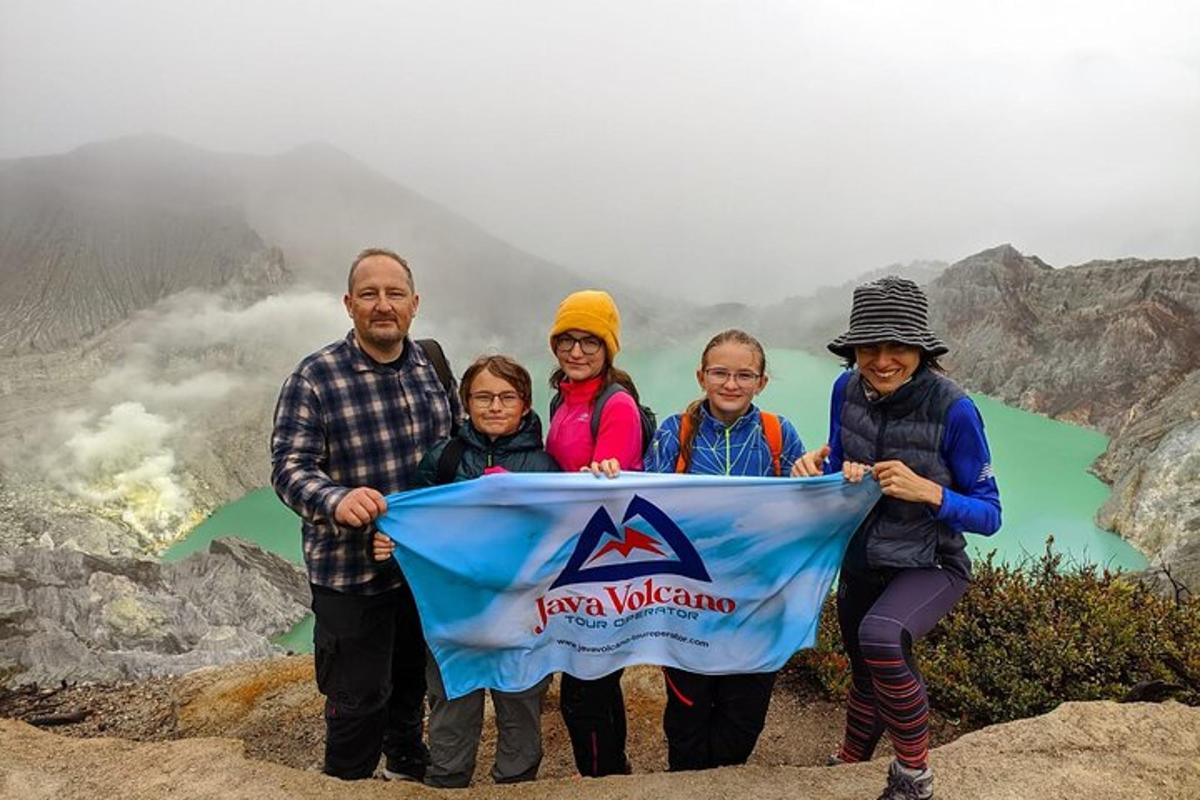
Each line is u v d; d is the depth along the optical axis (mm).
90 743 4613
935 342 3641
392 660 4945
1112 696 5785
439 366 4836
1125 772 4109
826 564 4258
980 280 159625
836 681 6824
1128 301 133875
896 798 3660
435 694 4535
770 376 4480
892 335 3566
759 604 4332
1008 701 5914
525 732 4523
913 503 3789
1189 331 122312
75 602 53375
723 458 4379
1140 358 123500
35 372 185500
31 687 8203
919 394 3715
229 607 64250
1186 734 4438
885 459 3824
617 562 4355
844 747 4758
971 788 4008
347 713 4504
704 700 4461
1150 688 5621
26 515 116250
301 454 4152
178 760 4344
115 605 53906
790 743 6344
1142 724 4547
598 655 4426
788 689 7207
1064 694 5895
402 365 4535
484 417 4387
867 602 4164
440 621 4273
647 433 4789
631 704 7023
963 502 3547
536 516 4230
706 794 4066
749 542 4266
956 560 3826
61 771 4277
